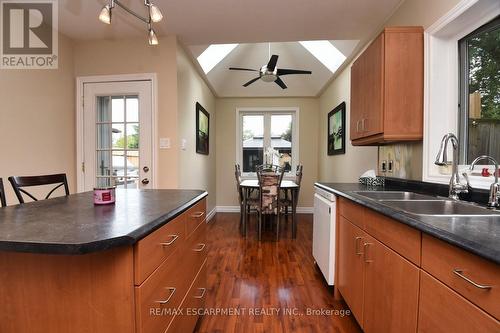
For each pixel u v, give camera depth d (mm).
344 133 3611
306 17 2422
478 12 1528
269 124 5453
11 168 2248
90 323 843
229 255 3006
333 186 2375
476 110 1657
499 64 1501
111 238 769
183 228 1326
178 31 2701
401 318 1133
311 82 4809
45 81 2564
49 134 2615
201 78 4027
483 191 1430
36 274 846
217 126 5426
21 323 862
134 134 2900
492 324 689
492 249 677
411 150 2074
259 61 4508
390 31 1864
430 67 1812
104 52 2896
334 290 2098
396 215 1134
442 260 878
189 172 3350
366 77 2150
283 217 4895
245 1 2170
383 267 1302
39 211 1156
